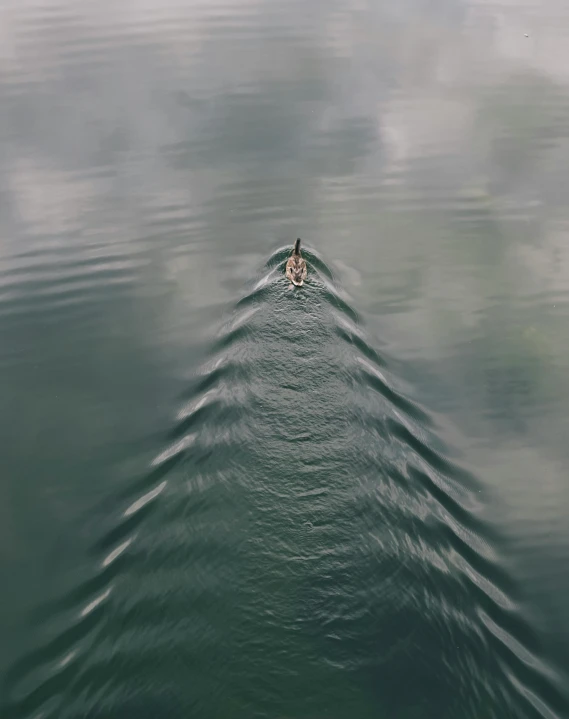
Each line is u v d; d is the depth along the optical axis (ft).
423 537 34.91
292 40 96.78
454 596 32.12
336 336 48.88
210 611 31.45
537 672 28.81
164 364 46.70
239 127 75.66
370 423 41.65
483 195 65.98
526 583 32.81
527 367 46.88
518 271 56.59
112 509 36.14
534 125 76.84
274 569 33.45
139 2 113.39
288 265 54.24
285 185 66.85
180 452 39.09
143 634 30.30
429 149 72.69
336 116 78.07
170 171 68.33
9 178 66.08
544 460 39.93
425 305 52.54
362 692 28.58
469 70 88.58
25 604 31.35
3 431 41.22
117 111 77.92
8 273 54.95
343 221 62.44
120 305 52.34
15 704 27.58
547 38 97.60
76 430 41.29
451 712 27.91
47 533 34.81
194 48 94.22
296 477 38.17
